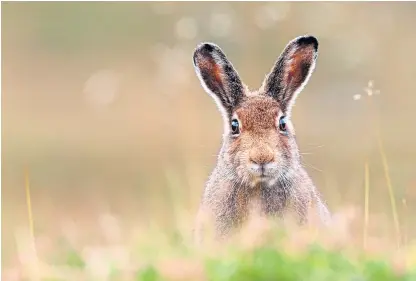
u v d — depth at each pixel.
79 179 21.78
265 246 8.39
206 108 20.86
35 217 17.41
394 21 22.39
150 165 22.41
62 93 29.03
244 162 10.80
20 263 10.55
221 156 11.27
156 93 25.86
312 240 8.71
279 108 11.25
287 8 17.75
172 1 22.16
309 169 15.27
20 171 22.78
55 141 25.34
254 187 10.91
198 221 11.02
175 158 20.64
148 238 10.33
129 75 27.91
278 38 21.14
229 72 11.52
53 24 31.16
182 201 13.09
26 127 26.78
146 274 8.45
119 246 11.24
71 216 17.47
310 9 21.28
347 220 10.19
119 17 30.66
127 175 21.69
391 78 22.34
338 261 8.21
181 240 10.25
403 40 22.31
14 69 30.30
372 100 20.95
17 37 31.30
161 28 28.72
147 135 24.70
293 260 8.12
